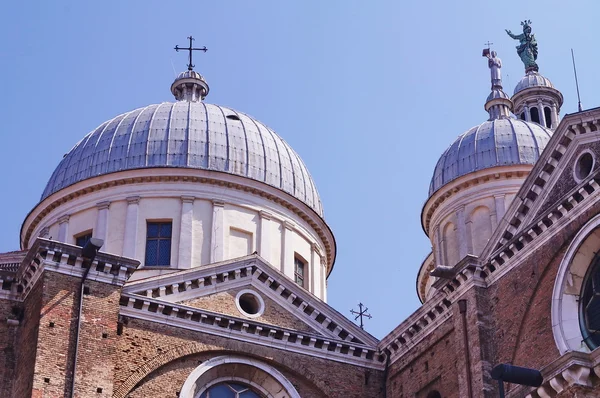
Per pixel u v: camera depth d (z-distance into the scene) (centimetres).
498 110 6322
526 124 5950
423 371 4300
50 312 3922
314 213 5656
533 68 6788
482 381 3844
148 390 4084
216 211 5341
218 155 5553
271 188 5509
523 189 3962
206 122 5703
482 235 5478
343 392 4419
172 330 4225
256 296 4500
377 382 4506
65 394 3816
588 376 3400
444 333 4222
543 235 3831
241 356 4328
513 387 3769
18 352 4019
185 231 5253
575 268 3719
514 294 3900
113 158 5541
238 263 4506
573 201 3734
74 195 5441
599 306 3662
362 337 4588
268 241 5406
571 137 3831
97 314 4012
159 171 5372
